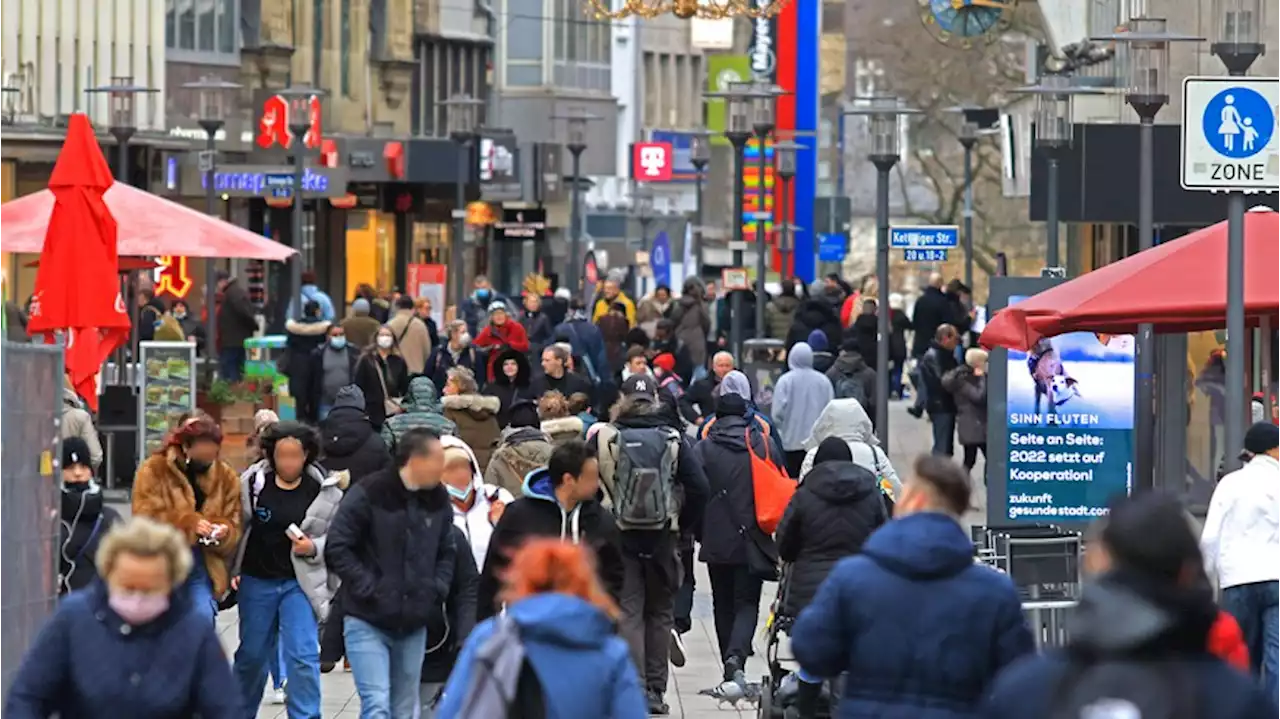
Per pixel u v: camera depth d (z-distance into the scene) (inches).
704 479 1753.2
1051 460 2395.4
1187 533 693.3
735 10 3075.8
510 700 920.3
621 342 4200.3
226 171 5728.3
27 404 1412.4
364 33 6924.2
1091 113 3489.2
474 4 7839.6
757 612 1908.2
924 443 4197.8
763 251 4301.2
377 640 1433.3
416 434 1440.7
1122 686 673.6
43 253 2196.1
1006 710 689.6
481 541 1691.7
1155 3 3161.9
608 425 1748.3
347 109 6870.1
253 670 1596.9
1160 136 3090.6
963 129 5846.5
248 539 1574.8
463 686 932.0
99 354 2204.7
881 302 3041.3
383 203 6811.0
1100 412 2393.0
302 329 3599.9
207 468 1562.5
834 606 1009.5
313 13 6668.3
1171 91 3166.8
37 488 1437.0
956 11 4938.5
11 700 964.6
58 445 1487.5
